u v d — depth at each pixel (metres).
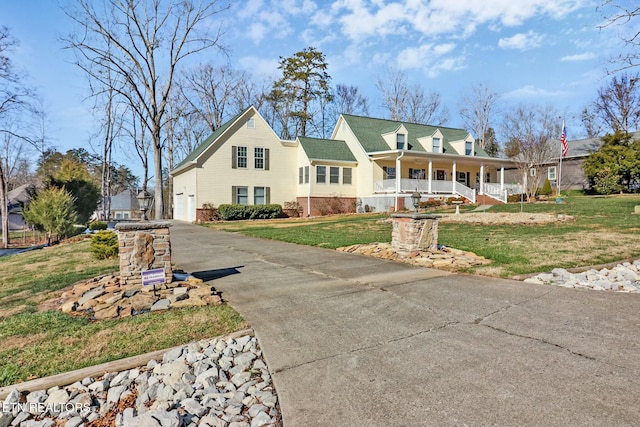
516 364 3.06
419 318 4.30
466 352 3.34
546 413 2.37
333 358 3.34
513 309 4.46
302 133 38.28
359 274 6.68
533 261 7.02
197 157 21.84
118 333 4.03
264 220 22.00
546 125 36.44
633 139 28.09
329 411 2.52
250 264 7.98
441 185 24.67
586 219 13.19
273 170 24.50
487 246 8.68
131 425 2.40
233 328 4.16
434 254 7.92
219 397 2.85
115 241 9.36
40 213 16.91
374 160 24.58
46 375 3.18
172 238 13.84
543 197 25.19
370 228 13.88
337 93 43.47
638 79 14.75
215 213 22.47
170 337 3.93
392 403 2.58
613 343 3.38
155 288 5.39
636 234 9.72
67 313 4.71
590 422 2.25
